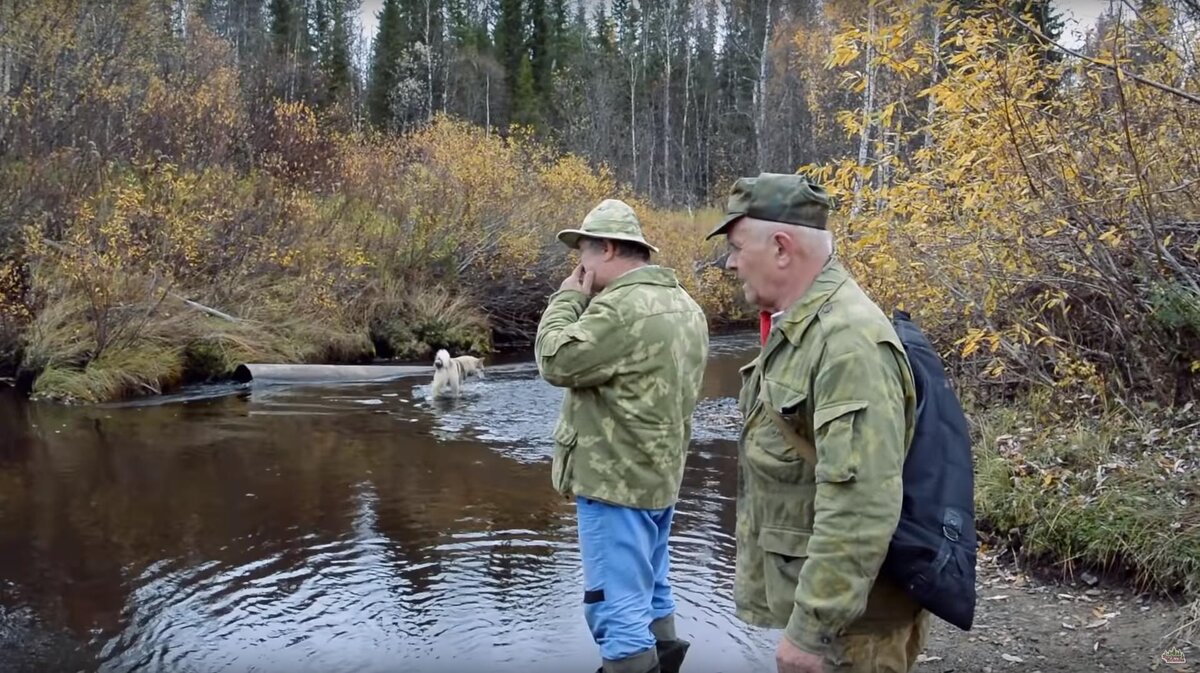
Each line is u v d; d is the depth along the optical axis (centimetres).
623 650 344
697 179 4241
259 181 1598
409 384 1296
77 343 1152
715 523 643
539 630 462
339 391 1217
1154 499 493
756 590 258
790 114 3488
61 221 1273
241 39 3894
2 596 504
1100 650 408
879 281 719
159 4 2098
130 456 824
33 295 1181
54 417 997
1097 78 596
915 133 676
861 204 703
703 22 4762
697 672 414
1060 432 603
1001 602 470
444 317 1705
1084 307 638
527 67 4509
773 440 246
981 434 645
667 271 370
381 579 533
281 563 559
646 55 4522
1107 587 469
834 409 219
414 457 836
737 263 251
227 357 1288
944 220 672
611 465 346
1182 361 600
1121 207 583
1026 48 606
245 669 420
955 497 225
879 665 232
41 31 1552
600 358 340
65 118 1480
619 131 4188
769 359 245
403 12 4641
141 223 1310
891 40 612
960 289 682
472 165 1906
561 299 369
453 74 4297
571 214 2044
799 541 241
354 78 4297
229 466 793
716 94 4603
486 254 1856
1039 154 573
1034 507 518
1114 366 634
